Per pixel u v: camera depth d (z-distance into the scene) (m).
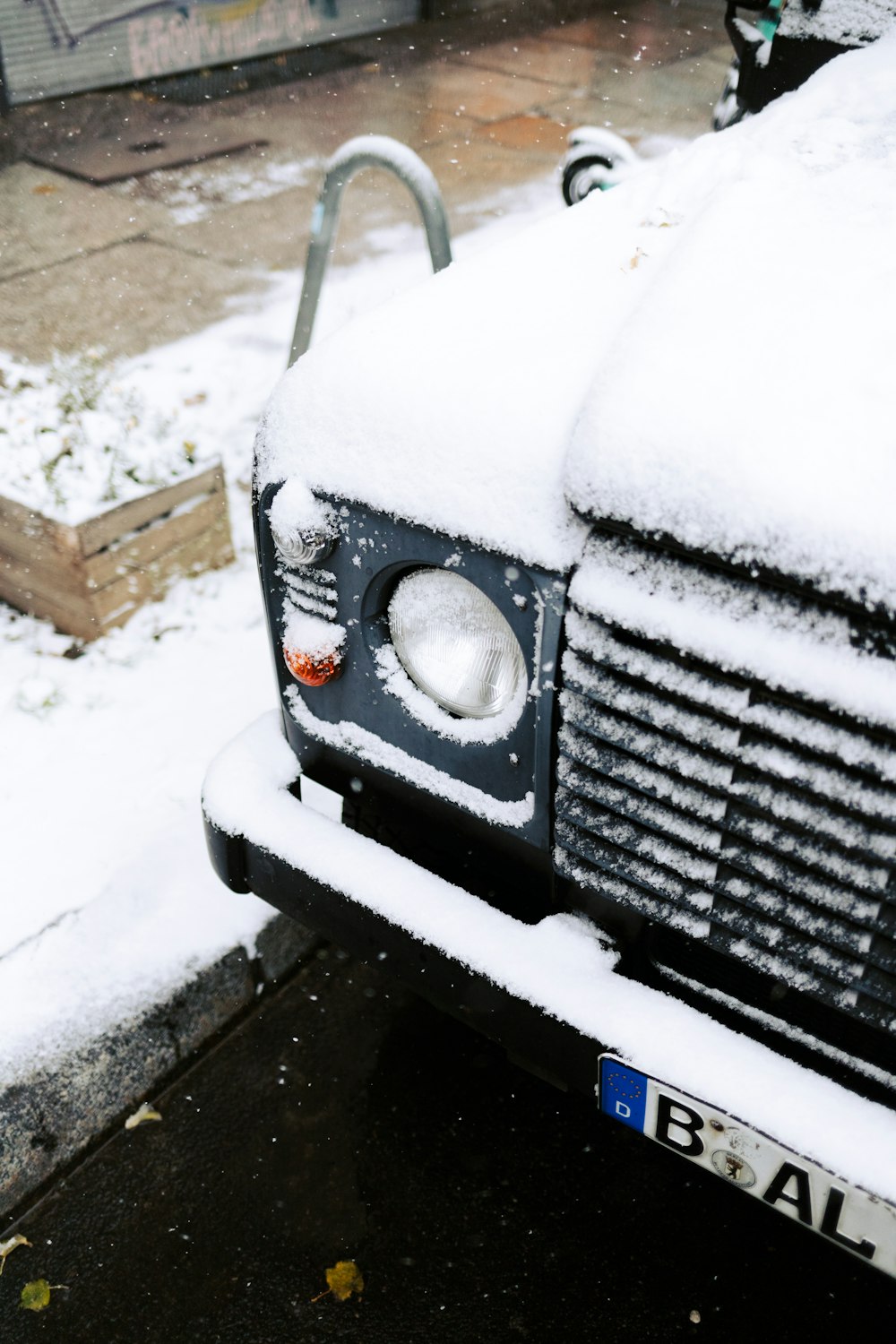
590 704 1.37
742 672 1.21
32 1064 1.97
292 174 7.43
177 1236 1.92
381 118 8.76
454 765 1.59
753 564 1.19
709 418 1.27
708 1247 1.91
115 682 2.98
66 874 2.38
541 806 1.50
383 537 1.49
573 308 1.66
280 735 1.92
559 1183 2.01
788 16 2.63
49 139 8.09
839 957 1.29
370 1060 2.23
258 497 1.61
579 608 1.32
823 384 1.30
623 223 1.96
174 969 2.19
